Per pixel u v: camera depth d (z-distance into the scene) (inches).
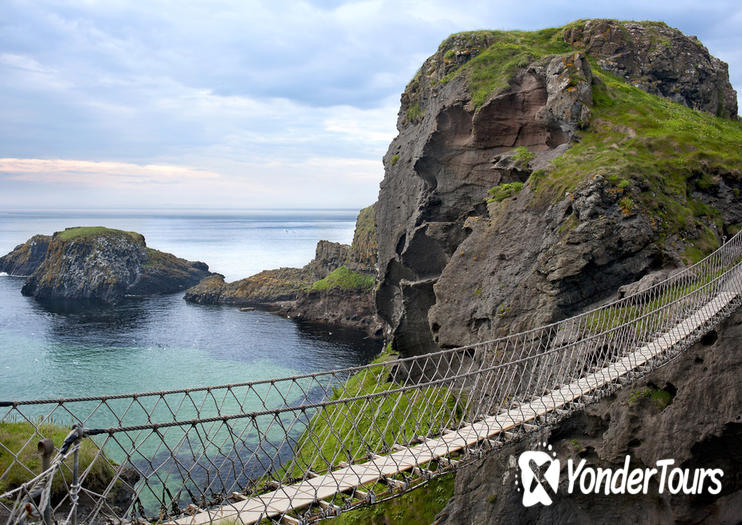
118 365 3388.3
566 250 1339.8
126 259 6697.8
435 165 1897.1
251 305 5821.9
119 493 893.2
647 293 1194.0
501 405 974.4
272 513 650.8
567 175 1485.0
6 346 3848.4
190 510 645.9
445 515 1327.5
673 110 1907.0
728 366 997.8
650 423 1045.2
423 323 1974.7
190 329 4530.0
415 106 2260.1
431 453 810.2
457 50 2027.6
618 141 1599.4
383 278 2322.8
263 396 2596.0
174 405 2468.0
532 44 2143.2
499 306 1448.1
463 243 1626.5
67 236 6594.5
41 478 494.9
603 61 2174.0
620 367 978.1
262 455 1836.9
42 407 2447.1
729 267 1262.3
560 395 956.0
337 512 694.5
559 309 1338.6
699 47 2481.5
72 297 6181.1
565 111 1641.2
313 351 3804.1
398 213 2226.9
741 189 1533.0
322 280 5251.0
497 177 1775.3
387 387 1895.9
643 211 1349.7
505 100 1748.3
